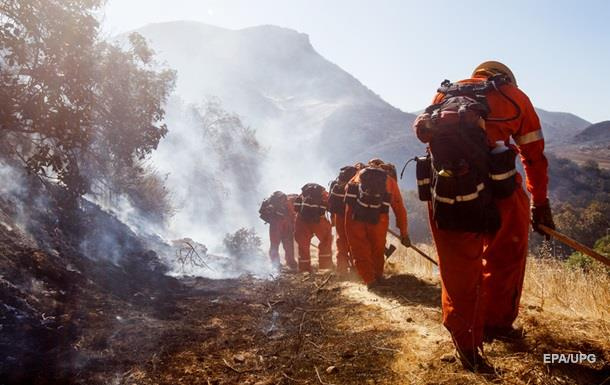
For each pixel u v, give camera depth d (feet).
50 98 17.89
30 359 10.89
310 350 12.40
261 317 15.58
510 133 11.10
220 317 15.49
